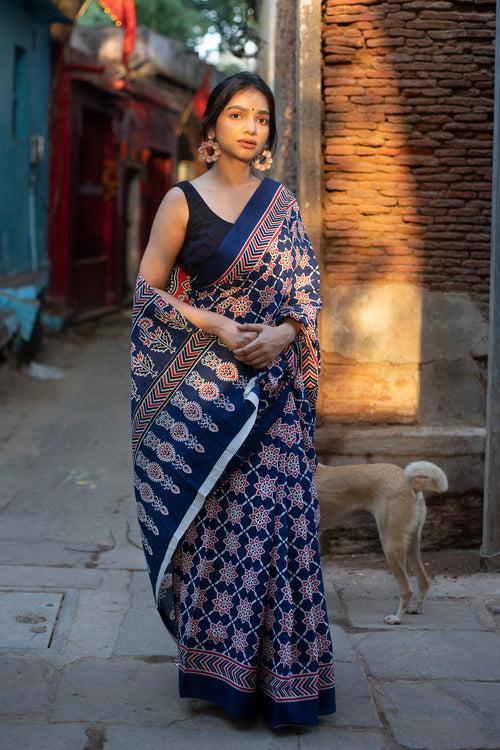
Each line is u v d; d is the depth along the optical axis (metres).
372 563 5.22
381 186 5.34
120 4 12.34
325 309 5.37
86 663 3.81
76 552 5.42
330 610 4.51
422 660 3.89
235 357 3.32
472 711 3.45
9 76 13.27
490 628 4.26
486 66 5.31
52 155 16.06
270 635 3.30
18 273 13.91
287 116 7.29
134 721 3.34
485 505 5.01
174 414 3.37
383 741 3.24
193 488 3.34
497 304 4.86
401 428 5.36
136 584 4.80
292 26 7.00
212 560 3.37
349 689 3.62
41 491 6.95
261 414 3.35
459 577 4.96
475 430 5.36
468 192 5.35
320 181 5.30
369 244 5.35
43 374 11.63
